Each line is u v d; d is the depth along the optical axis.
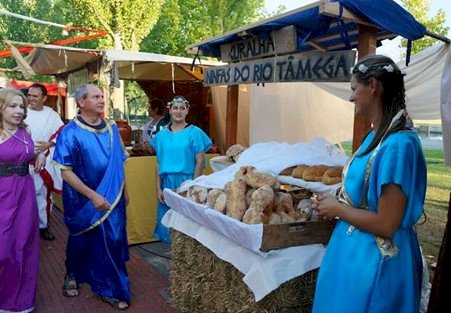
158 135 4.24
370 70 1.63
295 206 2.58
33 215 3.16
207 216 2.59
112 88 5.56
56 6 24.16
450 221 1.75
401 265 1.62
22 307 3.09
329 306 1.73
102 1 14.34
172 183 4.11
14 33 25.30
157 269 4.22
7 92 3.03
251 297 2.32
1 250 2.96
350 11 2.48
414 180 1.58
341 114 7.58
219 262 2.67
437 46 4.59
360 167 1.68
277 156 2.84
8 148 3.00
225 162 4.11
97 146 3.24
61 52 5.57
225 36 3.66
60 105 10.39
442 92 3.27
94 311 3.31
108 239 3.26
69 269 3.46
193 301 3.02
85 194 3.16
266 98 6.98
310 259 2.23
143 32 15.09
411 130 1.63
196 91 7.57
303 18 2.75
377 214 1.58
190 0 17.73
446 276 1.76
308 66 2.92
